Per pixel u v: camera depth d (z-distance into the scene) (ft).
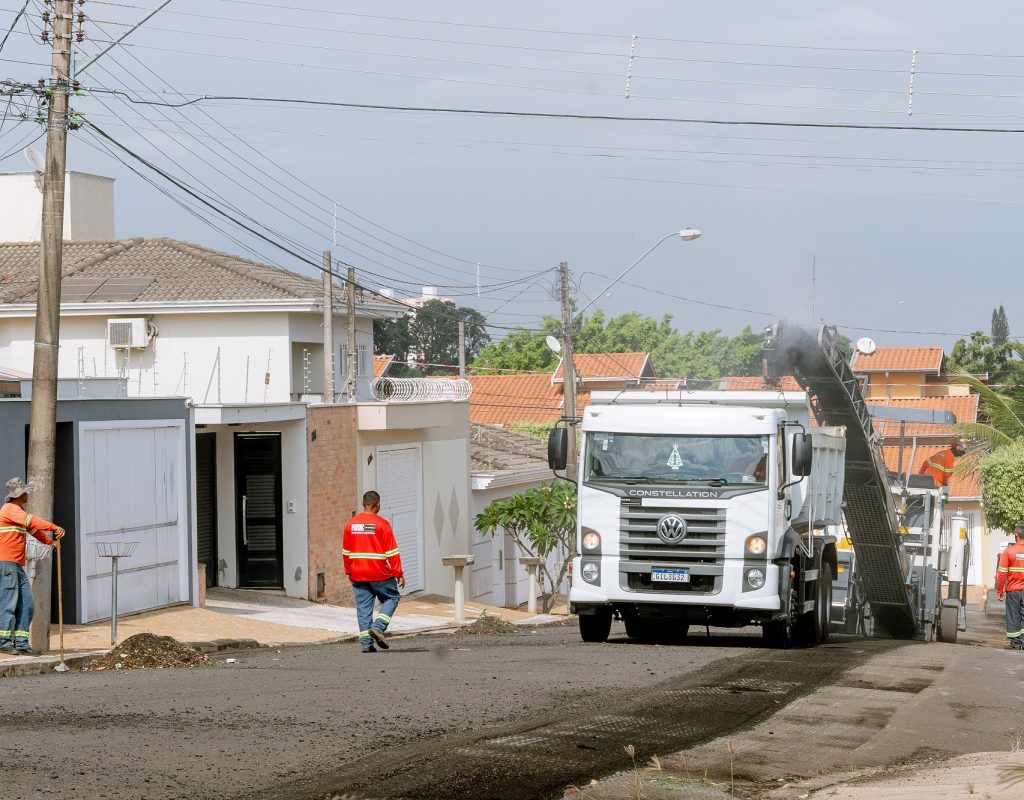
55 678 65.92
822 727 48.55
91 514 96.27
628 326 386.73
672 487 82.99
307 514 126.11
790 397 91.04
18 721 47.91
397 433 145.59
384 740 43.55
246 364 170.40
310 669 68.44
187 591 108.78
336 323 183.83
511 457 188.24
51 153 83.20
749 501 82.17
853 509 112.57
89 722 47.34
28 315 172.14
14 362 175.01
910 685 62.49
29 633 78.69
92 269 182.39
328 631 102.83
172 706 51.62
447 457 158.81
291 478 126.41
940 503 127.13
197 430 125.39
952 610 125.70
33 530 78.28
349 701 52.95
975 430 189.37
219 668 71.67
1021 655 90.74
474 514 168.35
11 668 72.38
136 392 172.14
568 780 37.58
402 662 72.54
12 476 90.94
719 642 94.53
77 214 203.92
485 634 107.24
